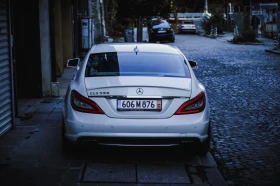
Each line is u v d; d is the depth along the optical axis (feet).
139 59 21.57
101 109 18.74
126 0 91.91
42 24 34.40
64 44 58.23
